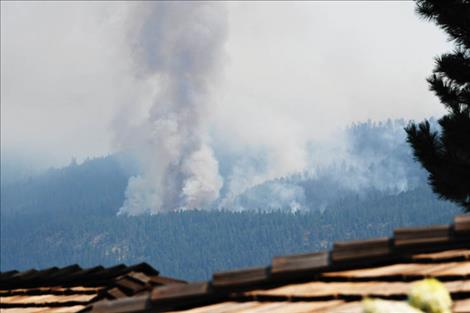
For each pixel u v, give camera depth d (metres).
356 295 17.56
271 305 18.97
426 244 18.97
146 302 21.42
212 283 20.80
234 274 20.59
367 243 19.72
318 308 17.59
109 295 25.94
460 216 18.94
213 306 20.38
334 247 19.98
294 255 20.41
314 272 19.92
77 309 26.17
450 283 16.72
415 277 17.50
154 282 27.72
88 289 28.31
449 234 18.86
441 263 18.33
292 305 18.44
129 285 26.83
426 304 11.71
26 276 31.28
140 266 28.91
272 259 20.38
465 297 15.79
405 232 19.30
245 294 20.16
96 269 29.78
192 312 20.17
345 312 16.47
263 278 20.22
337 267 19.73
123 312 21.42
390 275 18.06
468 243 18.61
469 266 17.47
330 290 18.56
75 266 30.84
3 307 28.75
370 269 19.28
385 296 17.02
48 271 31.47
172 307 21.09
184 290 20.97
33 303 27.83
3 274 32.81
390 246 19.41
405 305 11.38
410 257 19.00
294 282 20.09
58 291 28.86
